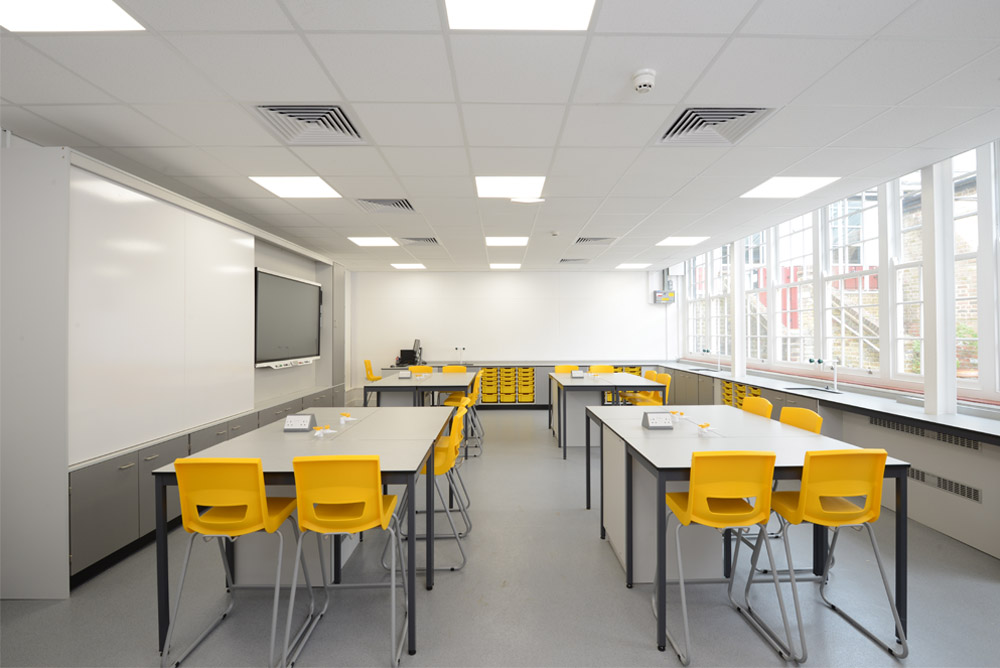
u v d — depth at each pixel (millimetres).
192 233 3918
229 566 2746
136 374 3281
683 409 3918
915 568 2955
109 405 3037
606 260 8422
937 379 3600
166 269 3596
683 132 3152
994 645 2211
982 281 3678
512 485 4648
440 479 4836
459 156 3480
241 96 2605
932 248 3662
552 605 2555
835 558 3098
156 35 2068
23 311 2691
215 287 4246
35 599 2664
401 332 9781
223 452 2584
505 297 9812
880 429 4094
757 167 3721
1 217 2693
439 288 9789
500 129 3021
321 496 2150
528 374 9188
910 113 2836
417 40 2109
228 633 2352
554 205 4809
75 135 3100
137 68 2326
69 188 2721
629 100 2656
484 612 2490
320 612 2488
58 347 2693
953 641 2238
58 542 2680
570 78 2428
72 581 2779
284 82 2461
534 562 3051
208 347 4141
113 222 3074
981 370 3695
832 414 4590
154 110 2768
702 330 9180
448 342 9805
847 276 5293
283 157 3494
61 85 2484
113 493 3021
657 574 2201
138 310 3299
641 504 2758
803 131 3080
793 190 4336
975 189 3762
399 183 4094
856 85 2514
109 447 3045
